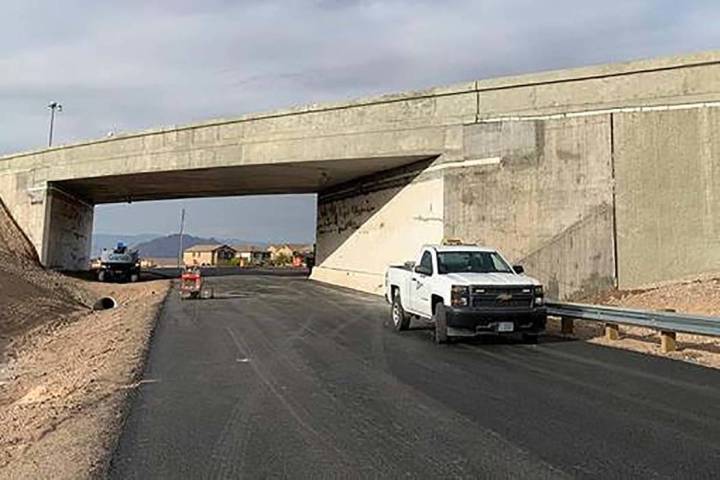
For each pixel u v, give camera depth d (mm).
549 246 22484
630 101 21703
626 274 21172
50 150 39250
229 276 46656
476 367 11039
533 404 8281
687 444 6520
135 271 42344
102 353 13703
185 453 6402
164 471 5879
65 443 6918
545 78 23234
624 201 21422
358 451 6375
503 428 7145
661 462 5965
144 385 9727
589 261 21703
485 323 13305
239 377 10250
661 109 21234
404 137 26391
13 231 39438
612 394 8852
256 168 31797
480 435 6879
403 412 7902
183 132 33219
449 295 13484
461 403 8359
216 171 33344
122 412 8125
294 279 41219
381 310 21641
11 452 6902
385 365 11266
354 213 34188
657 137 21188
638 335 15180
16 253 36188
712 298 16906
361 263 32438
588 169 22094
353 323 17922
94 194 46125
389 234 29547
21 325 21984
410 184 28016
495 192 23812
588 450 6340
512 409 8016
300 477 5656
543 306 13766
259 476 5695
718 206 20156
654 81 21469
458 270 14758
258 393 9062
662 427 7156
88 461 6230
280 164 30141
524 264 22844
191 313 20656
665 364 11297
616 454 6207
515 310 13430
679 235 20609
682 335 14719
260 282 37875
